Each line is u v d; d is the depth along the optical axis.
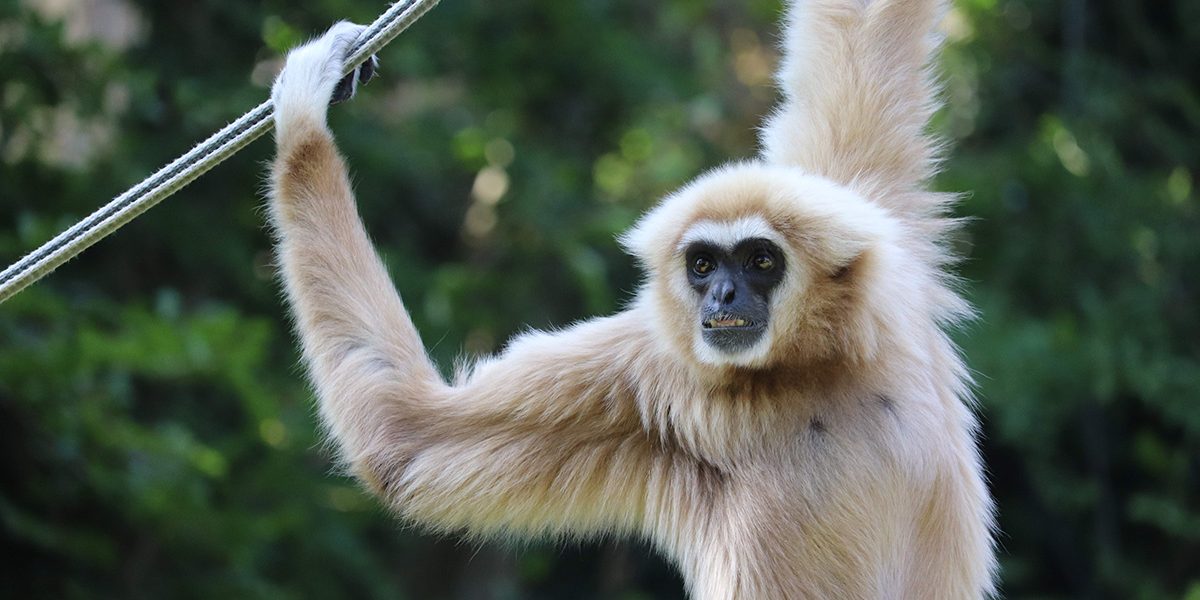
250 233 20.97
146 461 15.80
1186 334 22.36
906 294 7.80
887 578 7.44
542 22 22.78
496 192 24.03
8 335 15.46
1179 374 21.00
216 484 17.52
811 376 7.46
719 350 7.30
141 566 16.94
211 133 19.36
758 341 7.31
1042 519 22.77
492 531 7.91
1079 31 22.66
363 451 7.87
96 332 15.55
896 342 7.54
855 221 7.44
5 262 15.91
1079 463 22.70
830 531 7.34
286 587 18.98
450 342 21.02
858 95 8.72
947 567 7.62
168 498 15.69
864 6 8.93
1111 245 21.80
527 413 7.69
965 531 7.70
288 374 19.97
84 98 17.48
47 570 16.33
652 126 23.58
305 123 8.20
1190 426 20.64
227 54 20.48
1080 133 21.66
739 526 7.40
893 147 8.66
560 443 7.71
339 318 8.05
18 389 15.11
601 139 24.25
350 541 19.64
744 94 25.34
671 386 7.58
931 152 8.77
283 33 19.91
